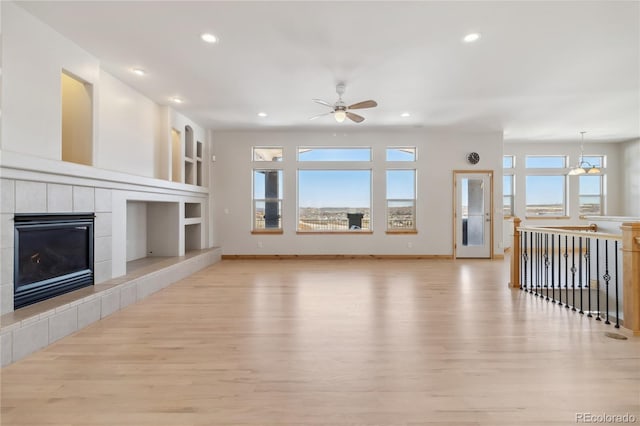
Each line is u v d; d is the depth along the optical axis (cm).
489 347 255
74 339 273
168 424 166
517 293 423
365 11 277
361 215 732
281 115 591
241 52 350
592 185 878
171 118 542
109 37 318
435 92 470
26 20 275
